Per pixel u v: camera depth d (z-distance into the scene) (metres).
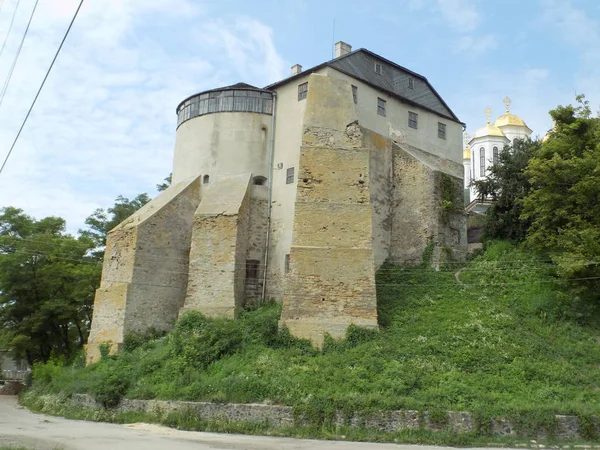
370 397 20.70
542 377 22.48
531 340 25.25
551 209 29.03
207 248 31.41
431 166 35.28
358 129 30.31
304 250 27.88
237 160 35.25
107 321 31.83
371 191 34.31
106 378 27.03
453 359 23.86
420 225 34.22
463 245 35.25
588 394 21.22
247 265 33.09
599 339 25.52
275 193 34.72
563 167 28.36
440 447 18.33
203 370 25.72
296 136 34.53
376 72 37.56
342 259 27.80
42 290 41.09
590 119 29.92
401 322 27.45
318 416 20.66
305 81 34.88
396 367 23.16
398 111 37.84
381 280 32.38
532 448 18.23
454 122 41.91
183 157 37.09
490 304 28.50
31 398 33.72
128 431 21.42
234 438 19.64
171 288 32.91
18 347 40.44
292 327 26.72
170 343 27.92
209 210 32.22
